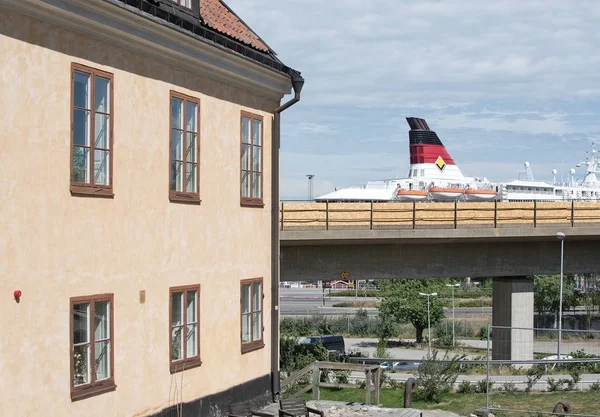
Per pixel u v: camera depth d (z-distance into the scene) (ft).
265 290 63.00
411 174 382.22
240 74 57.11
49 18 39.14
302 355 107.04
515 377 105.40
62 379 40.22
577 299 274.36
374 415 60.44
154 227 48.29
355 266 119.14
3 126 36.70
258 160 61.98
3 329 36.68
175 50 48.98
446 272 124.57
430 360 91.25
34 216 38.52
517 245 129.29
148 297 47.65
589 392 90.58
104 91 43.73
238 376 58.49
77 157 41.60
